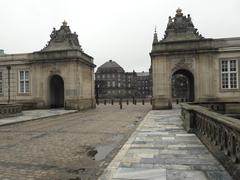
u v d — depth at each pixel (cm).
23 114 2131
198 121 949
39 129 1277
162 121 1487
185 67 2516
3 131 1212
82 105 2891
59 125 1440
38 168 601
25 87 3025
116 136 1041
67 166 616
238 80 2406
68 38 2919
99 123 1522
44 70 2922
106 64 10406
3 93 3105
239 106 1652
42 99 2916
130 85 10762
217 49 2447
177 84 6719
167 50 2539
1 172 570
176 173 521
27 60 2983
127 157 659
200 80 2481
